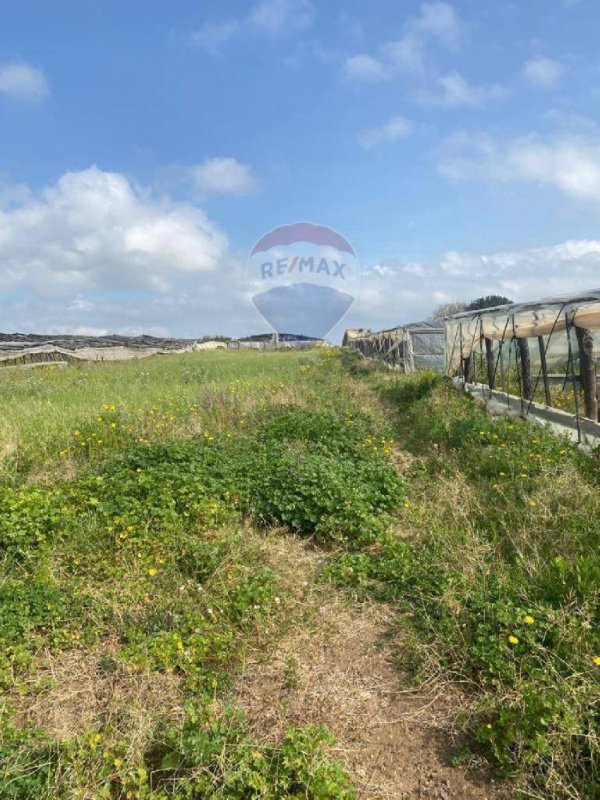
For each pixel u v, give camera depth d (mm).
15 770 2807
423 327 22438
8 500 5551
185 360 31922
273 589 4570
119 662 3742
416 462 8312
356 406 12664
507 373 13695
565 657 3531
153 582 4699
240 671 3740
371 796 2883
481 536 5293
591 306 9023
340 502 5945
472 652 3701
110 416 9617
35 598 4262
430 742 3211
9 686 3592
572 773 2854
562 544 4883
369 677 3750
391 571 4852
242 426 9938
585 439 8438
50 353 32812
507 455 7297
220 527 5629
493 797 2857
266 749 3031
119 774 2854
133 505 5680
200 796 2797
